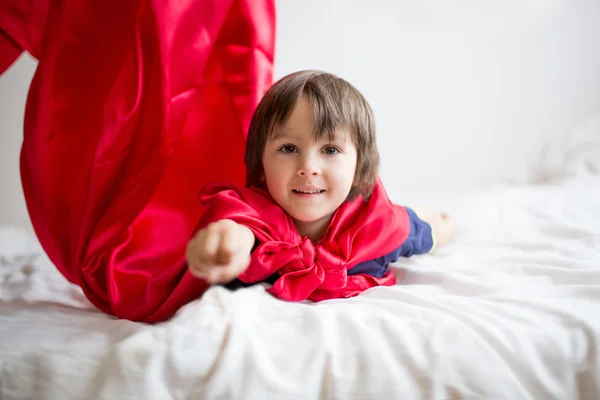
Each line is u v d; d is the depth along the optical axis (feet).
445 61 5.38
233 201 2.46
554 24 5.52
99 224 2.50
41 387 1.74
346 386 1.64
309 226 2.72
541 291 2.18
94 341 1.96
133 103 2.48
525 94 5.58
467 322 1.81
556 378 1.67
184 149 2.98
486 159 5.59
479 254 3.01
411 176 5.51
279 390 1.63
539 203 4.05
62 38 2.57
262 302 2.15
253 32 2.96
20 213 4.67
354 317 1.88
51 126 2.60
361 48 5.22
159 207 2.83
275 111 2.51
